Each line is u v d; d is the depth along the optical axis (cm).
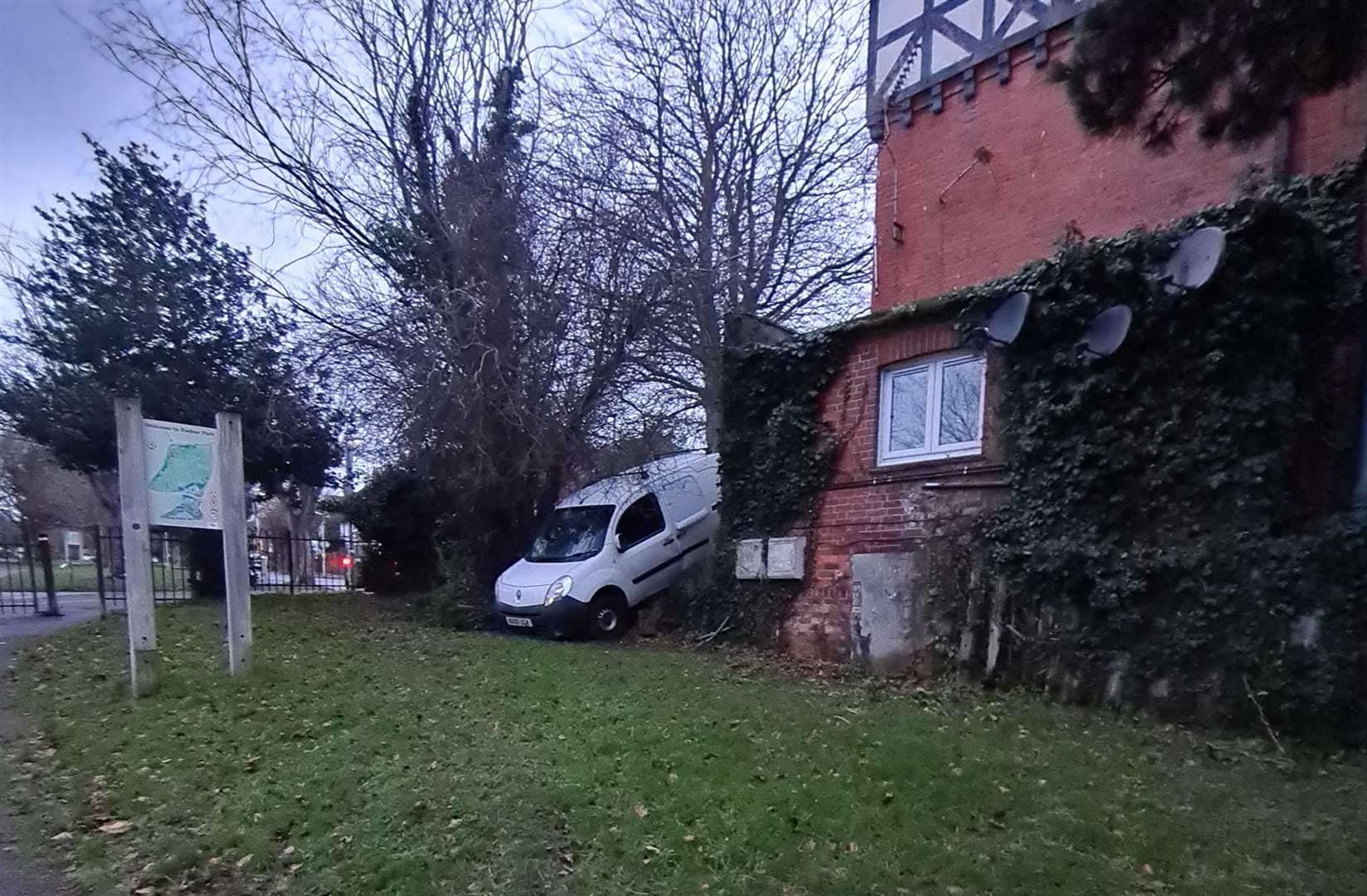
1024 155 1055
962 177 1124
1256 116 590
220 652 914
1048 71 652
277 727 614
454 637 1170
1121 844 416
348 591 1850
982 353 879
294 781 503
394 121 1478
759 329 1183
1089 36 593
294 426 1495
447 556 1473
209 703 686
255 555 1823
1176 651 669
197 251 1538
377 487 1794
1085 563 732
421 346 1292
